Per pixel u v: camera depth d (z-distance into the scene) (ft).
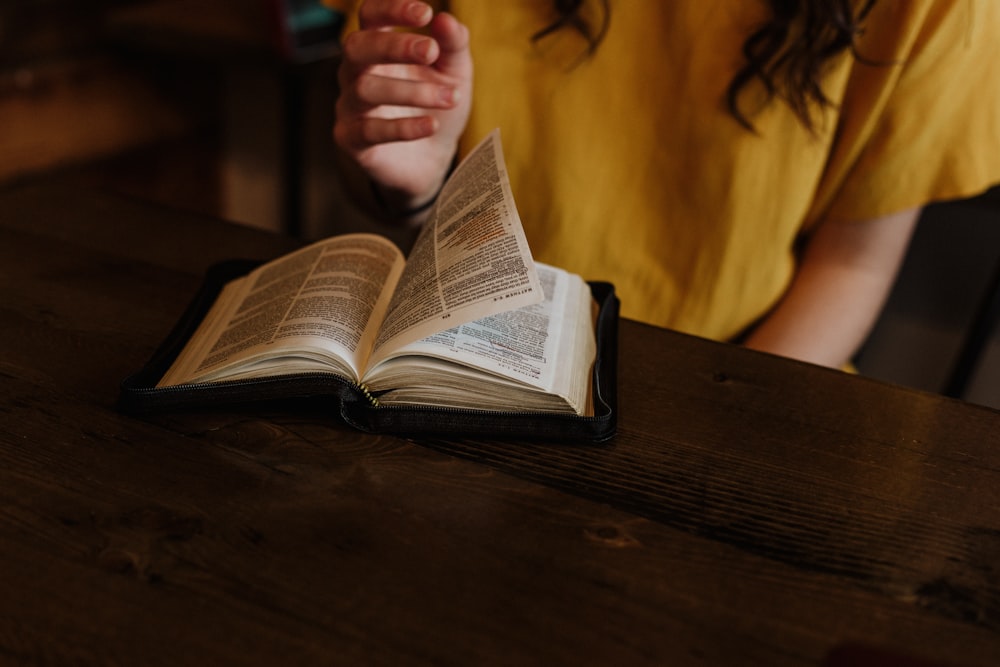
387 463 1.97
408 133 2.72
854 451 2.14
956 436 2.24
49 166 6.75
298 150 6.29
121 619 1.50
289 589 1.58
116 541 1.67
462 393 2.04
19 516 1.71
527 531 1.78
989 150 3.31
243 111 8.09
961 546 1.83
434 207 2.45
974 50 3.13
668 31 3.36
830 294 3.49
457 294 2.01
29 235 3.06
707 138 3.39
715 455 2.09
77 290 2.69
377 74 2.89
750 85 3.28
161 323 2.54
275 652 1.45
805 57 3.13
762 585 1.68
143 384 2.11
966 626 1.61
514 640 1.51
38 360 2.28
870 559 1.77
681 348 2.60
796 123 3.29
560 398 2.02
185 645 1.45
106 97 7.08
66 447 1.93
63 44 6.66
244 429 2.05
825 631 1.58
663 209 3.58
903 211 3.45
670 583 1.67
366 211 3.96
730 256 3.50
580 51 3.46
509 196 2.15
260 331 2.19
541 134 3.59
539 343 2.19
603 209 3.61
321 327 2.13
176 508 1.77
